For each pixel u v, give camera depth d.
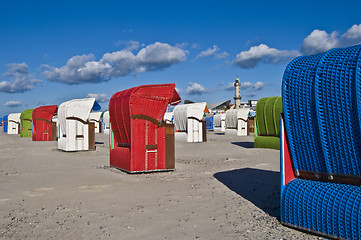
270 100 16.22
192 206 5.55
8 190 6.73
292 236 4.10
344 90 3.89
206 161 12.36
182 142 22.41
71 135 15.70
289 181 4.69
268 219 4.82
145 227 4.47
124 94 9.58
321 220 4.04
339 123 3.99
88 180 7.86
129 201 5.87
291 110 4.56
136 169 9.09
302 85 4.39
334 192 4.01
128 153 9.23
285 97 4.63
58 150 16.61
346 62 3.95
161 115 9.50
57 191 6.64
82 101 16.03
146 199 6.02
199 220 4.79
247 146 18.44
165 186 7.21
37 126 23.38
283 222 4.55
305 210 4.23
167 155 9.58
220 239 4.02
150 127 9.33
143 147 9.21
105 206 5.54
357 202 3.71
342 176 4.14
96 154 14.77
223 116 40.59
